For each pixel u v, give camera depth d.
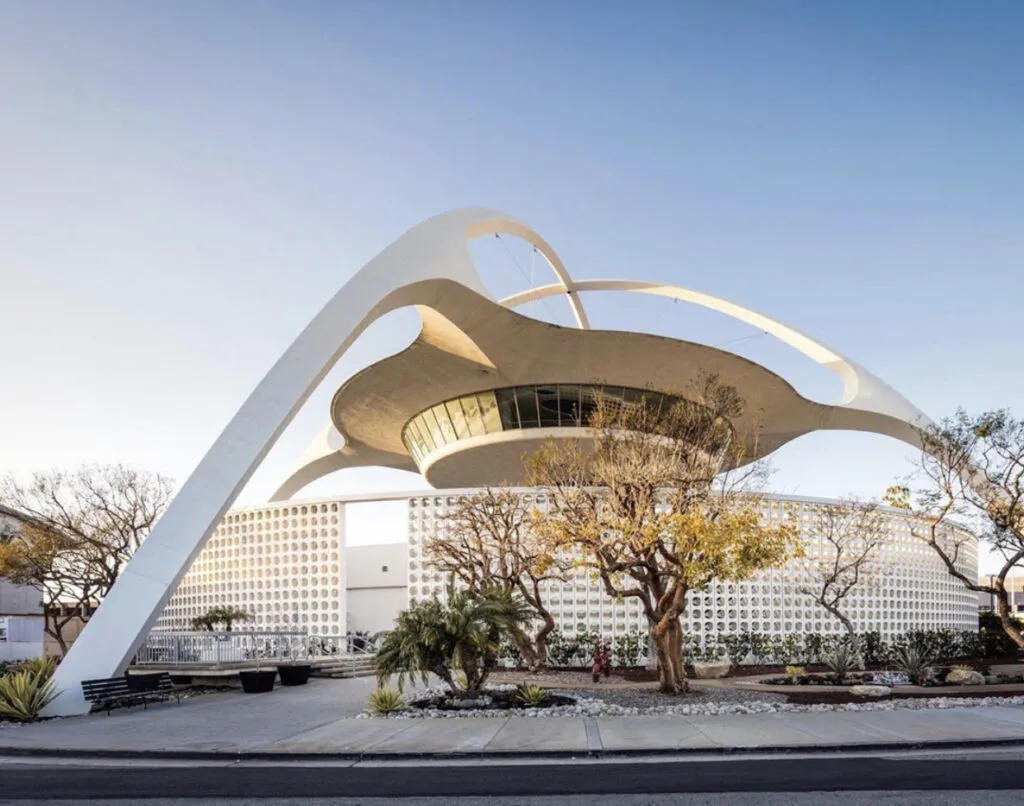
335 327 23.34
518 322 30.22
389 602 46.28
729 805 8.88
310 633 28.92
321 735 14.12
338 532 29.09
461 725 14.76
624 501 19.03
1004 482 22.69
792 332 41.38
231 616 29.47
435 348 32.53
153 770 11.77
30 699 17.17
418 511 28.25
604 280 41.34
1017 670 25.98
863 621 29.23
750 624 27.52
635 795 9.43
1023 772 10.43
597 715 15.71
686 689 18.69
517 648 25.92
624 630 26.73
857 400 39.72
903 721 14.47
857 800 8.98
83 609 40.19
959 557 34.03
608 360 32.62
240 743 13.48
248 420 21.50
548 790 9.79
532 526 21.53
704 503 18.81
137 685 19.47
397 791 9.88
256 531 30.36
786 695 18.34
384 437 43.16
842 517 28.17
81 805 9.34
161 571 19.59
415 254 26.31
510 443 35.97
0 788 10.42
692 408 23.42
